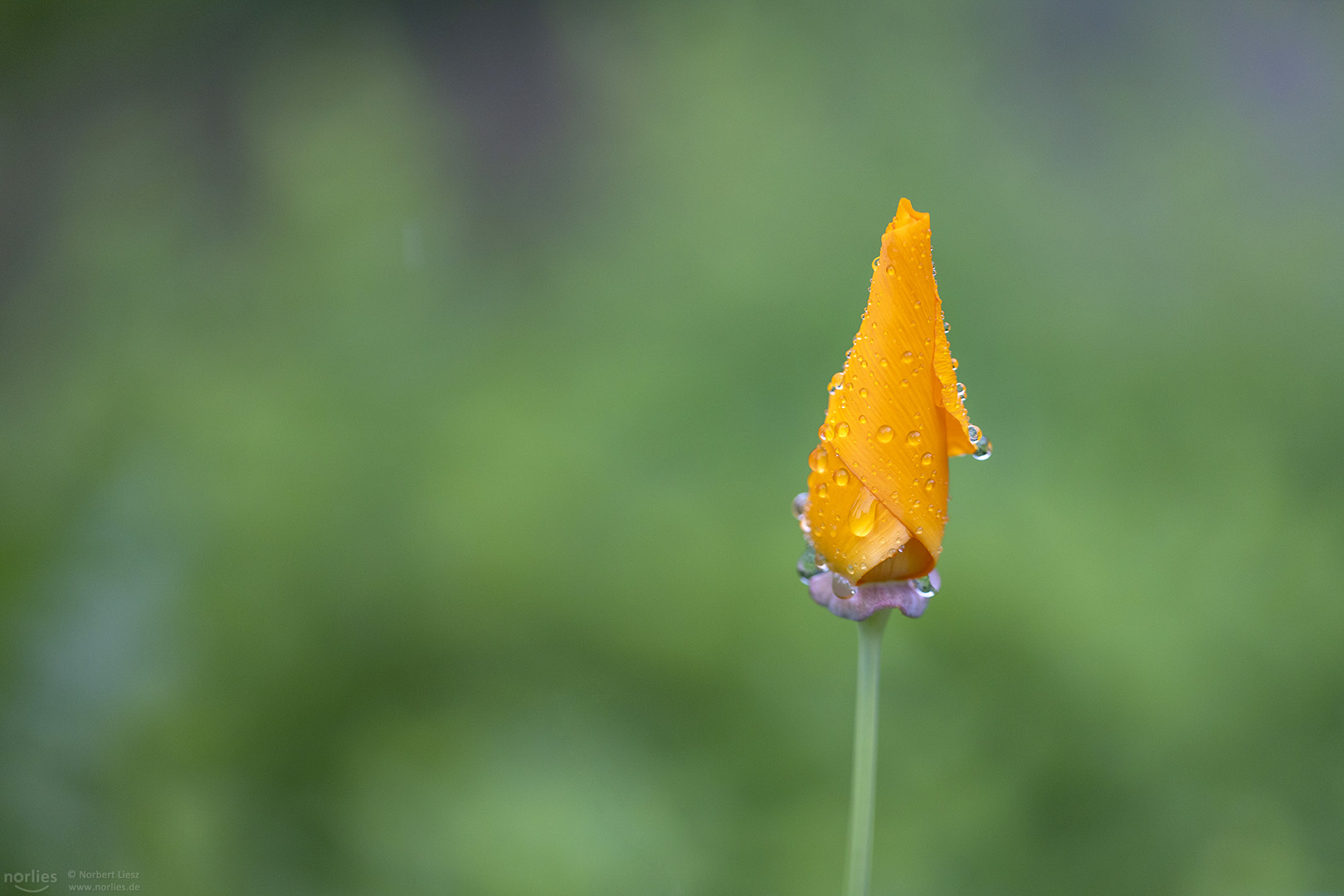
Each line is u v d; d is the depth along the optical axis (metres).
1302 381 0.67
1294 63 0.93
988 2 0.89
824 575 0.34
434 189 0.82
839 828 0.48
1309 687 0.52
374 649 0.54
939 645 0.52
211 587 0.51
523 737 0.52
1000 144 0.81
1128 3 0.91
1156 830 0.48
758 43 0.84
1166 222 0.79
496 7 1.36
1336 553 0.57
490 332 0.75
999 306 0.70
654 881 0.45
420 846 0.46
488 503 0.59
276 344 0.65
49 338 0.66
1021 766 0.49
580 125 1.01
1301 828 0.48
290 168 0.72
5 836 0.42
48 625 0.45
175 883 0.44
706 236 0.76
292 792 0.49
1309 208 0.79
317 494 0.57
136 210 0.70
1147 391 0.66
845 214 0.74
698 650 0.54
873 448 0.33
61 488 0.50
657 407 0.66
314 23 1.00
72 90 0.91
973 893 0.46
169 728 0.46
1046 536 0.55
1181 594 0.54
